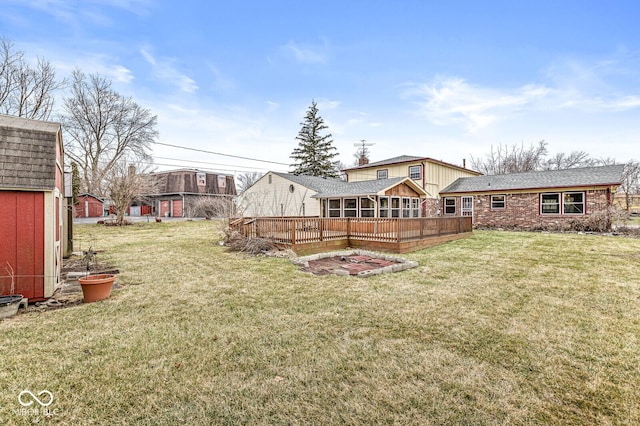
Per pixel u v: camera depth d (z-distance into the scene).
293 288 5.65
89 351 3.23
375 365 2.95
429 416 2.25
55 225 5.48
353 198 16.28
